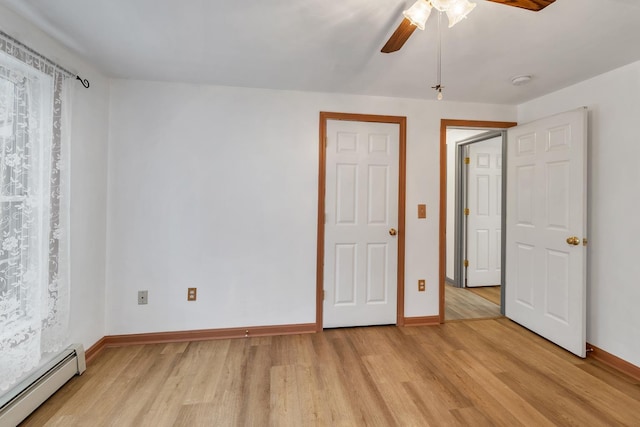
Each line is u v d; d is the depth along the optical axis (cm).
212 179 258
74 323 207
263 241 266
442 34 173
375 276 285
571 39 178
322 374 205
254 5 150
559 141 245
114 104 244
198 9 154
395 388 190
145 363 218
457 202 415
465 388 190
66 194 186
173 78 244
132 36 180
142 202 249
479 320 301
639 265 204
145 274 250
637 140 205
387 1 146
